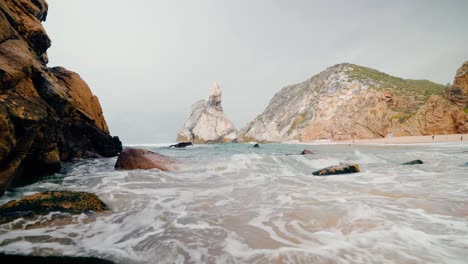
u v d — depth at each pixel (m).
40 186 7.11
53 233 3.89
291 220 4.46
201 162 11.72
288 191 6.88
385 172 10.26
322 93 96.69
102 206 5.18
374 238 3.65
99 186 7.21
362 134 59.03
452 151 20.42
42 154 7.55
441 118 45.25
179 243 3.55
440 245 3.41
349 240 3.59
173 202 5.79
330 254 3.18
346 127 63.19
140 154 10.86
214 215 4.82
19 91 6.97
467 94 44.62
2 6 8.26
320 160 14.49
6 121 5.22
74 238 3.74
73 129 12.66
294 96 119.25
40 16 11.70
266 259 3.07
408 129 49.25
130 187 7.20
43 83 8.42
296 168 12.28
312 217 4.59
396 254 3.16
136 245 3.52
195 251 3.31
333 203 5.50
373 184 7.83
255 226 4.20
